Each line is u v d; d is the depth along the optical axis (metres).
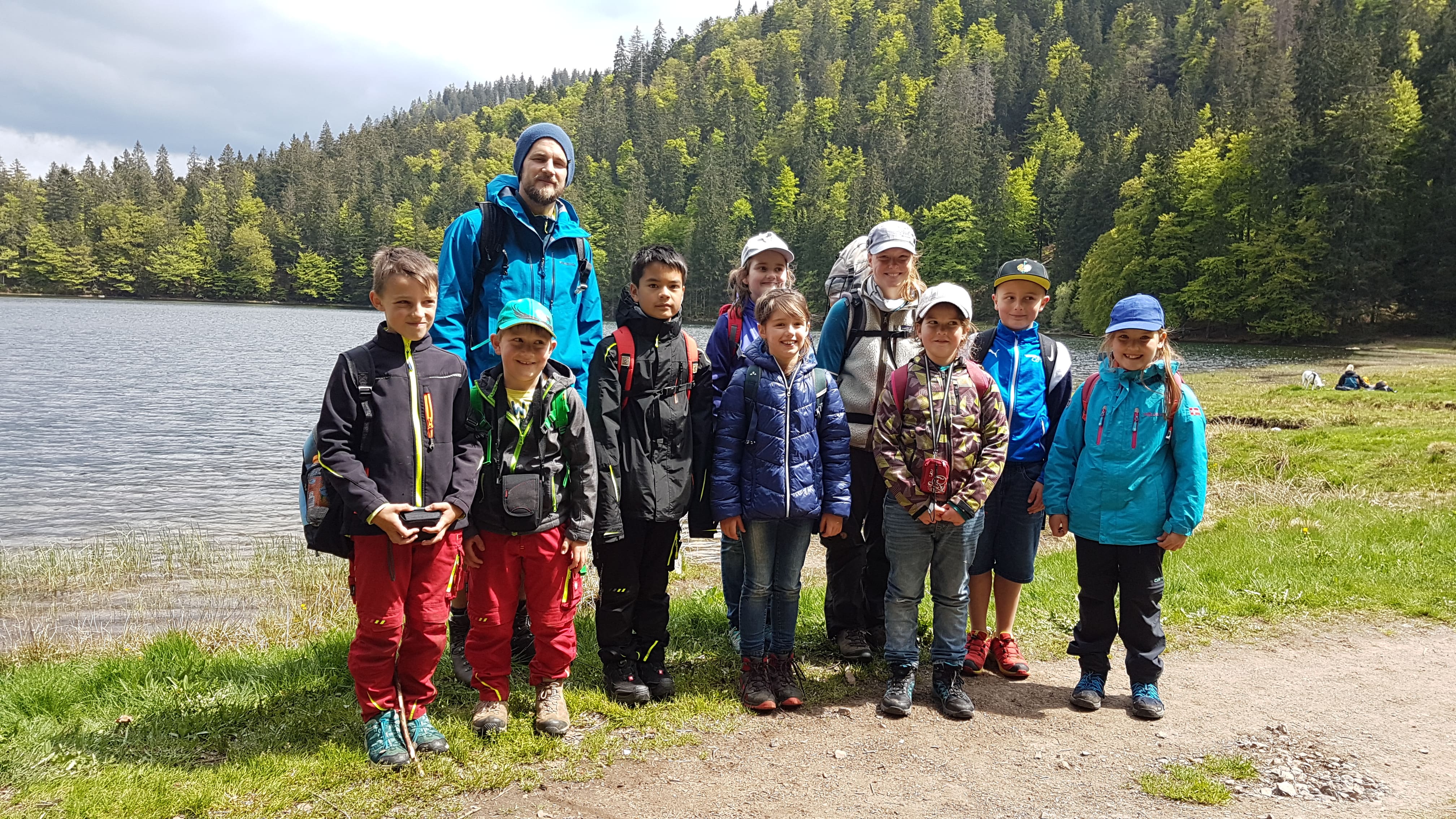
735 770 3.07
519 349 3.17
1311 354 40.97
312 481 3.09
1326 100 51.62
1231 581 5.48
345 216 118.62
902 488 3.58
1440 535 6.32
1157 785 2.93
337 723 3.35
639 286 3.59
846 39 164.25
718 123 138.00
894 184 96.94
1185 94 80.19
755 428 3.63
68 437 19.09
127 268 115.12
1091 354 42.34
